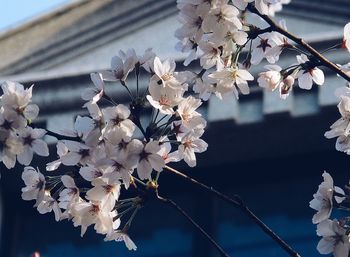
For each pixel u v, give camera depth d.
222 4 1.11
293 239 2.05
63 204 1.13
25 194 1.14
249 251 2.06
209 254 2.08
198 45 1.13
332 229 1.12
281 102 2.04
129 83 2.01
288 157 2.13
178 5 1.12
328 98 2.02
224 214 2.12
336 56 1.99
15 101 1.12
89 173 1.09
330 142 2.10
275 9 1.23
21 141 1.12
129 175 1.06
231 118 2.05
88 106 1.08
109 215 1.10
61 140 1.11
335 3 2.13
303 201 2.10
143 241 2.13
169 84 1.08
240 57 1.41
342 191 1.14
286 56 1.99
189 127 1.09
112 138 1.06
